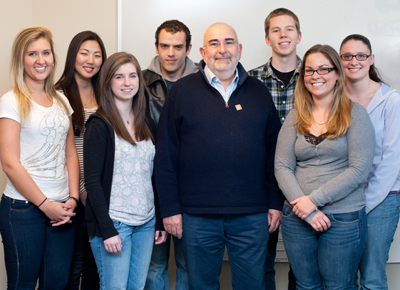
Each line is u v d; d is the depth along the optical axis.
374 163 1.90
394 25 2.66
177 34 2.20
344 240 1.65
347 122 1.67
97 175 1.65
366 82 2.01
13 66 1.69
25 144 1.67
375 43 2.67
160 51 2.24
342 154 1.69
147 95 2.24
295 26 2.23
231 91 1.92
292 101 2.22
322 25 2.69
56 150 1.75
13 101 1.65
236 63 1.90
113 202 1.70
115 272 1.69
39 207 1.67
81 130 1.98
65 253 1.84
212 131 1.80
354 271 1.71
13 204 1.68
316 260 1.78
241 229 1.84
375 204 1.85
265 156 1.89
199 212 1.78
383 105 1.92
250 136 1.82
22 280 1.71
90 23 2.78
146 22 2.73
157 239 1.90
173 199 1.83
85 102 2.11
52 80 1.80
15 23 2.67
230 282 2.73
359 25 2.67
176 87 1.93
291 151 1.81
